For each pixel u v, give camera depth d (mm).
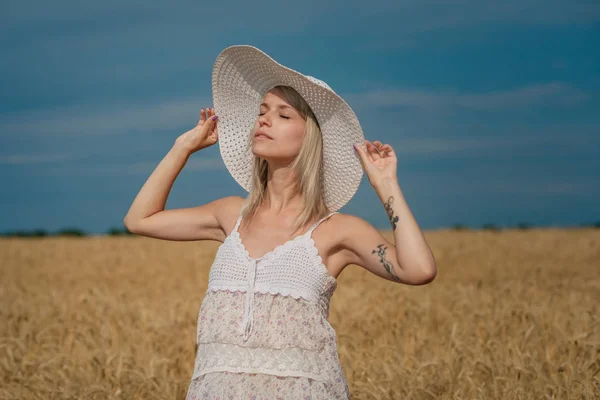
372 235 3777
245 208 3977
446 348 7996
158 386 6652
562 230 33906
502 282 15867
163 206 4234
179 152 4223
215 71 4262
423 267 3562
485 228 34938
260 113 3975
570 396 6031
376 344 8219
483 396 6121
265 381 3580
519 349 7543
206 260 19938
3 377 7324
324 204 3990
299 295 3650
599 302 11453
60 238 32500
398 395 6152
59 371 7039
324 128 3988
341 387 3693
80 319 10109
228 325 3652
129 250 25406
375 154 3852
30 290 14133
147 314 10180
